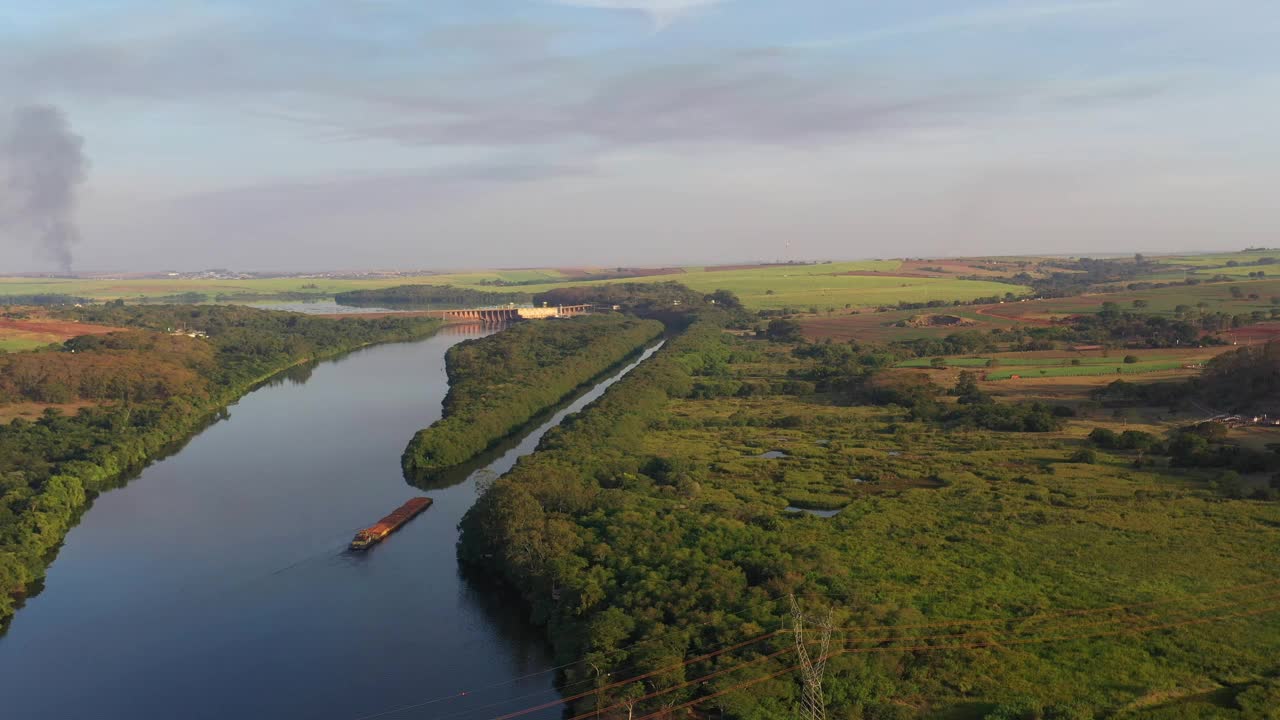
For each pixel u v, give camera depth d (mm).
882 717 86750
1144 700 88312
